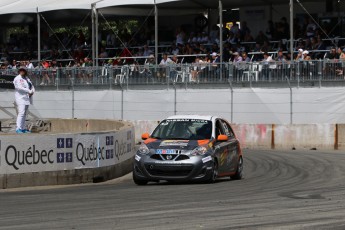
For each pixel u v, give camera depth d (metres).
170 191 28.48
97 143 33.97
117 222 20.06
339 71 55.00
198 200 25.17
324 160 43.50
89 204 24.30
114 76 64.44
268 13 69.00
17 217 21.36
